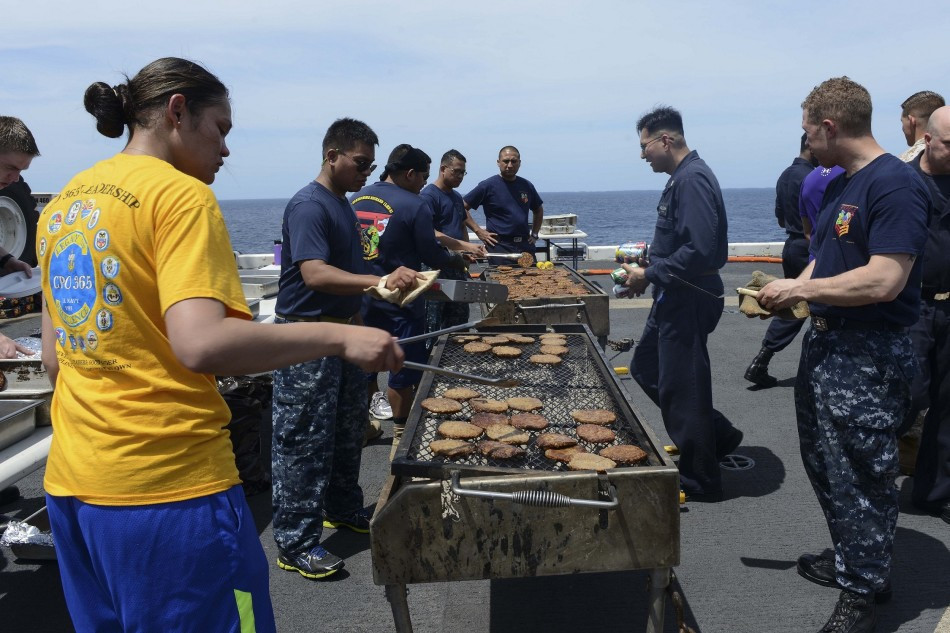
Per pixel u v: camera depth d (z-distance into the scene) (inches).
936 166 127.2
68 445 57.5
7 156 122.6
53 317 59.2
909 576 114.7
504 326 155.7
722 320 327.3
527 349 139.8
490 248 305.1
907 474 154.7
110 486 54.9
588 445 89.7
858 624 98.0
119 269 54.4
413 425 93.7
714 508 142.3
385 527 76.1
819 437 102.1
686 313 137.8
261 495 154.9
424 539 76.1
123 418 55.1
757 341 285.4
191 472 56.5
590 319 177.9
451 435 91.0
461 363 130.5
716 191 135.9
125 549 55.3
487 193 303.4
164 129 60.6
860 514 97.2
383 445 183.8
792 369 244.1
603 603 109.7
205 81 61.4
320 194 121.3
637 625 103.3
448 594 113.7
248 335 52.8
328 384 118.1
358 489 138.7
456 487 72.7
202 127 61.7
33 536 124.6
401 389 184.7
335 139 120.6
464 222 288.2
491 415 99.8
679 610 81.1
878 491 97.5
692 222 132.8
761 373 222.5
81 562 59.9
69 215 57.7
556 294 189.3
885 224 90.3
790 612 106.2
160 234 54.1
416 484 75.7
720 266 140.3
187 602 56.9
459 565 76.5
